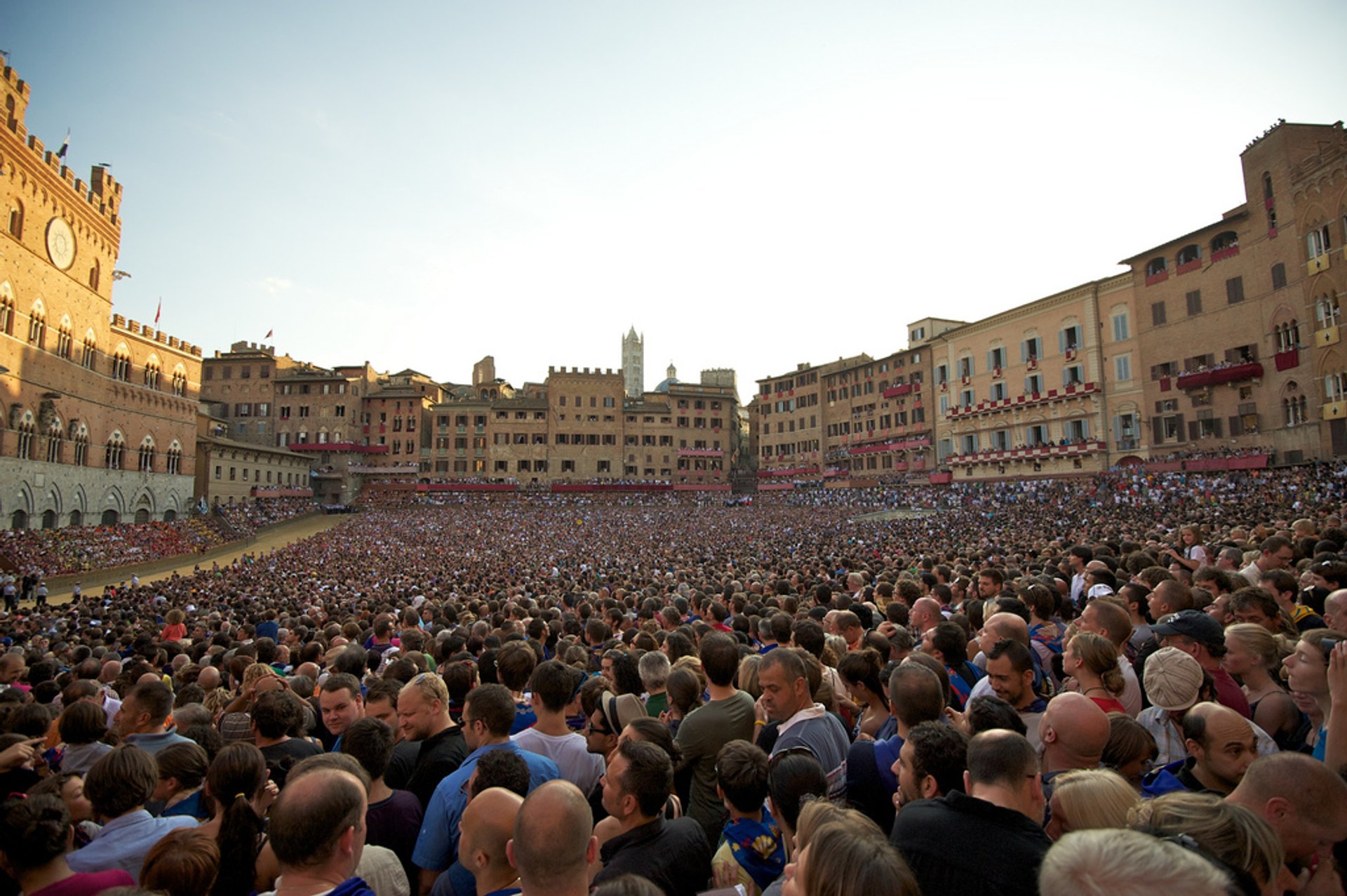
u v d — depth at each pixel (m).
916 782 5.00
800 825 4.07
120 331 69.56
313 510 97.69
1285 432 55.84
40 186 58.06
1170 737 6.32
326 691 7.75
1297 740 6.24
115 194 68.94
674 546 57.53
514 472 116.62
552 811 3.97
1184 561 15.74
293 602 27.86
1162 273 67.56
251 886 4.80
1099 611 7.93
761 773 5.38
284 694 7.55
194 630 20.27
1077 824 4.07
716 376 143.38
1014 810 4.15
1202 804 3.70
